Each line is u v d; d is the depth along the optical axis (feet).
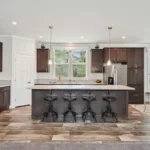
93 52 25.72
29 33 20.11
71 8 12.49
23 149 10.46
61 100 18.04
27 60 23.31
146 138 12.20
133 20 15.15
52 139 11.96
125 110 18.11
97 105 18.12
